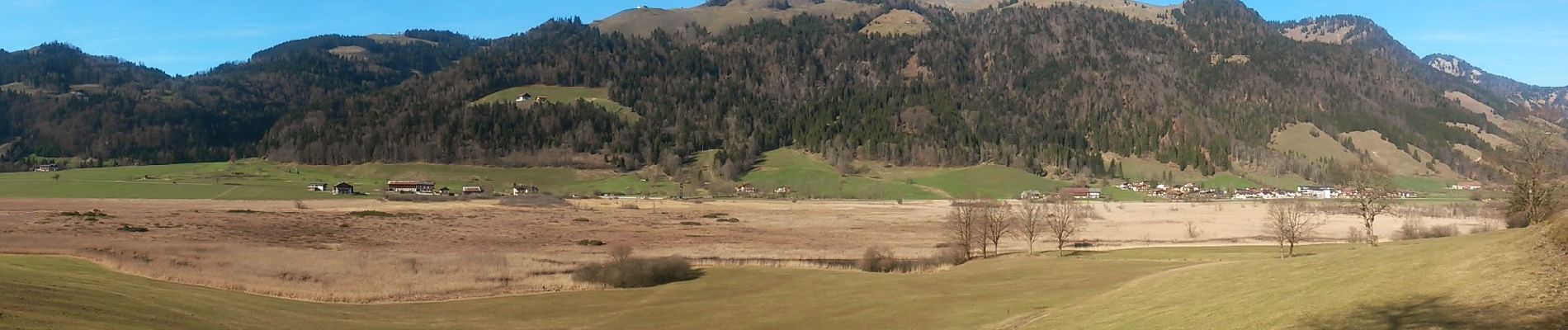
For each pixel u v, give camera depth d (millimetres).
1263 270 32531
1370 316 20094
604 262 59969
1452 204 134500
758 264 64625
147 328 27141
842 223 115875
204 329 29078
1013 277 48531
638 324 37250
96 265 49000
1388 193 108562
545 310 42000
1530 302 17562
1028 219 79250
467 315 40125
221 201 150375
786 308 39875
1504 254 21766
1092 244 78938
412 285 50594
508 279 54438
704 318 38375
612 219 119688
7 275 34594
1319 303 22797
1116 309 30172
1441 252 25578
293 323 33750
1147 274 43094
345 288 48406
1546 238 21344
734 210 144250
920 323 33062
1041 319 30750
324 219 106625
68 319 26406
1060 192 199250
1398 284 22562
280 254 64375
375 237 88500
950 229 88312
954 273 53938
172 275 47500
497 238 89938
